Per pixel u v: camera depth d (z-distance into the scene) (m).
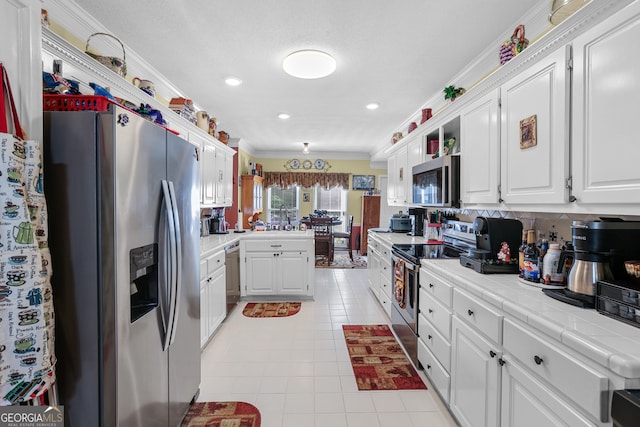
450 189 2.27
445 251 2.45
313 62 2.40
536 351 1.05
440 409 1.79
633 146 0.97
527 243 1.53
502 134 1.69
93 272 1.04
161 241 1.35
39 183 0.90
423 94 3.19
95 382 1.06
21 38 0.89
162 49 2.25
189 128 2.75
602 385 0.81
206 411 1.76
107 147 1.03
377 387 2.00
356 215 7.24
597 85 1.10
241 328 2.92
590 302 1.12
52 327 0.94
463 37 2.09
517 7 1.76
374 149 6.60
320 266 5.70
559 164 1.27
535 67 1.42
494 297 1.28
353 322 3.08
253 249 3.59
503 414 1.23
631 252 1.14
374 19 1.89
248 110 3.77
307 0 1.72
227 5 1.76
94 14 1.83
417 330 2.21
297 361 2.32
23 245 0.83
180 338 1.59
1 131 0.81
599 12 1.07
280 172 7.00
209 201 3.30
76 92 1.25
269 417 1.72
